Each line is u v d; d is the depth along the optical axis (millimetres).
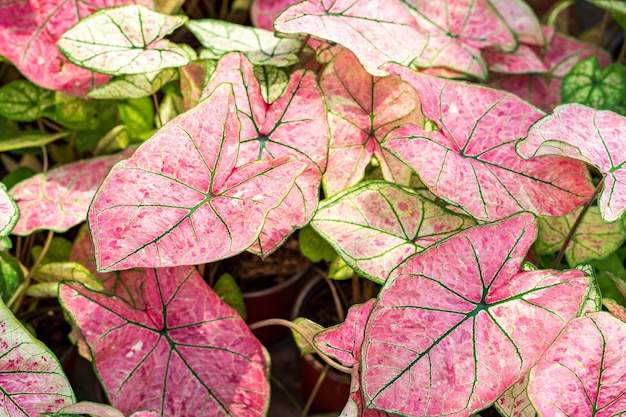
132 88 1159
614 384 956
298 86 1114
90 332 1038
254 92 1104
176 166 978
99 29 1116
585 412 950
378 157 1162
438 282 974
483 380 953
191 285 1091
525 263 1046
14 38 1216
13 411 970
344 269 1171
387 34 1121
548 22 1597
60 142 1446
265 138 1096
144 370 1048
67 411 959
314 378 1289
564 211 1063
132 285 1183
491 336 964
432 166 1048
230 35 1234
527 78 1396
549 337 965
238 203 980
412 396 946
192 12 1616
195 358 1063
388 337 958
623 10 1340
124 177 957
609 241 1201
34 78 1211
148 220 950
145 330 1064
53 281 1181
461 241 980
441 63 1275
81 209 1181
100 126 1362
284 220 1039
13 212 1009
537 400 941
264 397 1059
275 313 1396
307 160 1085
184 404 1044
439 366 954
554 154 1024
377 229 1082
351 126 1163
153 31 1139
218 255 946
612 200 979
